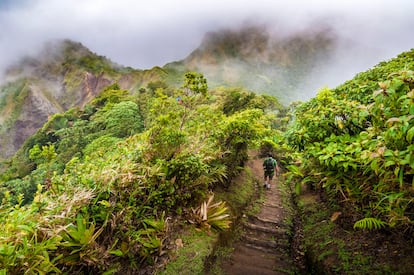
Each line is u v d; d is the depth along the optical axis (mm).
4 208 2924
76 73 130125
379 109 2525
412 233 3115
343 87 5805
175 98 5863
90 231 2979
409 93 1987
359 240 3705
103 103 44844
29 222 2643
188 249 3910
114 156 4383
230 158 6598
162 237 3855
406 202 2627
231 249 4609
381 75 5418
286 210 6492
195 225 4453
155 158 4555
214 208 4699
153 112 5641
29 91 114125
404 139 2184
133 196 3812
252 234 5391
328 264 3529
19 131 106562
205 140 5812
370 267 3152
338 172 3193
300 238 4941
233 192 6500
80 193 3250
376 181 2848
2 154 99562
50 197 3256
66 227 2770
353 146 2947
